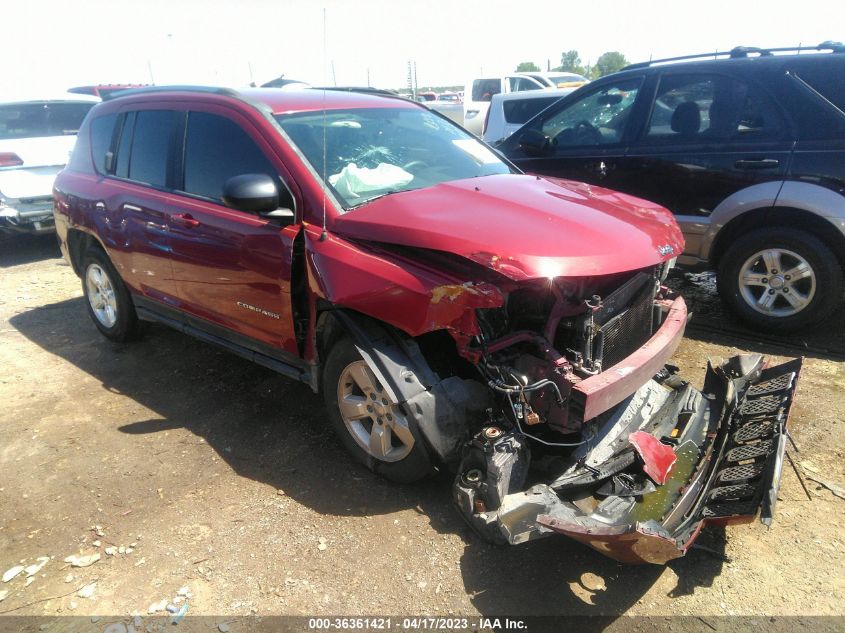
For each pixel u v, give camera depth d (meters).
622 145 5.15
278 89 4.05
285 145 3.32
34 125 8.41
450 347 2.99
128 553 2.76
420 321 2.64
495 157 4.12
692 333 4.77
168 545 2.80
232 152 3.59
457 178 3.64
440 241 2.66
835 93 4.24
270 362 3.59
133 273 4.40
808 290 4.41
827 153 4.20
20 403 4.15
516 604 2.42
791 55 4.46
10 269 7.65
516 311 2.78
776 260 4.46
